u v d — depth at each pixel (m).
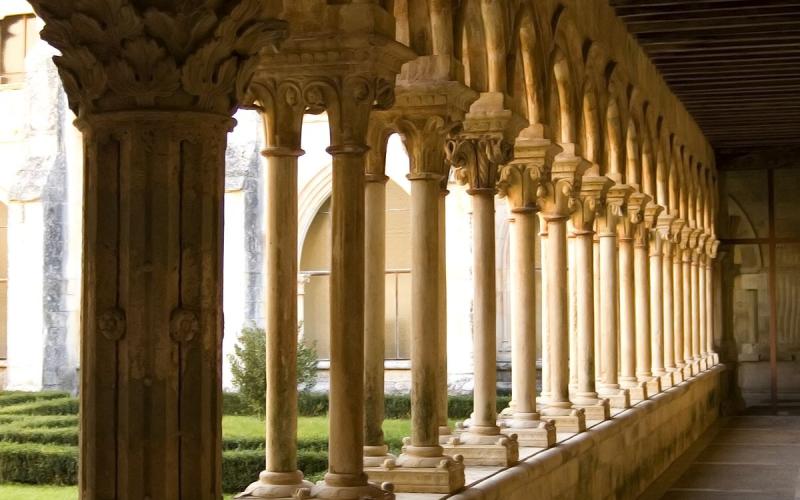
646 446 13.19
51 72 25.59
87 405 4.12
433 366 6.95
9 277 25.72
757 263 23.84
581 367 11.41
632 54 13.66
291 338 6.06
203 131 4.11
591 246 11.59
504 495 7.20
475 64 8.18
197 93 4.08
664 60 15.01
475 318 8.20
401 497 6.49
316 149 24.05
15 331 25.64
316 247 24.56
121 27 3.99
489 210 8.24
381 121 7.06
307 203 24.12
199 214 4.09
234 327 23.70
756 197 23.80
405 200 24.12
